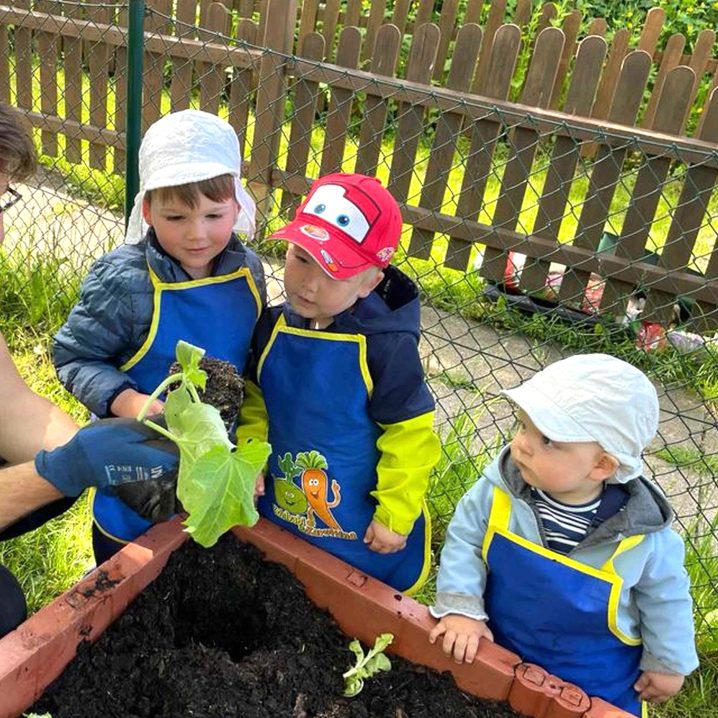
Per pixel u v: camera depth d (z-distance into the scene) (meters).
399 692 1.61
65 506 1.61
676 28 8.62
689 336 4.02
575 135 3.94
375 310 1.79
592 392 1.52
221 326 1.83
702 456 2.85
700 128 3.97
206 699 1.48
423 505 2.02
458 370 3.86
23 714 1.40
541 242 4.16
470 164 4.20
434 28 4.14
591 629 1.62
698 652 2.24
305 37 4.33
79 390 1.77
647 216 4.00
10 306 3.54
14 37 5.34
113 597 1.54
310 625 1.70
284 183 4.54
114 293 1.76
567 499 1.63
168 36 4.84
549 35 4.03
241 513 1.31
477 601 1.66
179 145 1.70
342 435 1.79
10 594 1.59
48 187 5.22
